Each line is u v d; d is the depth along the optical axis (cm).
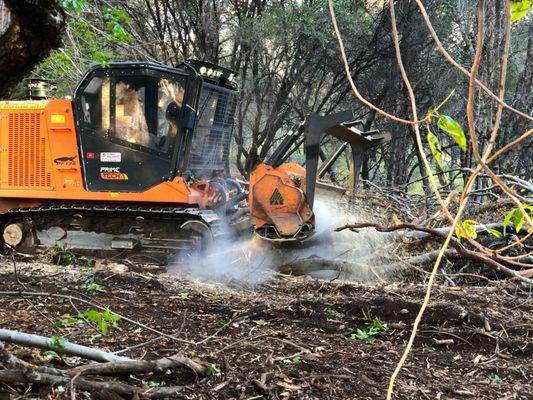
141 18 1775
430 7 1797
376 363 426
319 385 369
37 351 381
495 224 773
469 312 561
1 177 943
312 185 827
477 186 1157
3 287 629
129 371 336
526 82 1509
